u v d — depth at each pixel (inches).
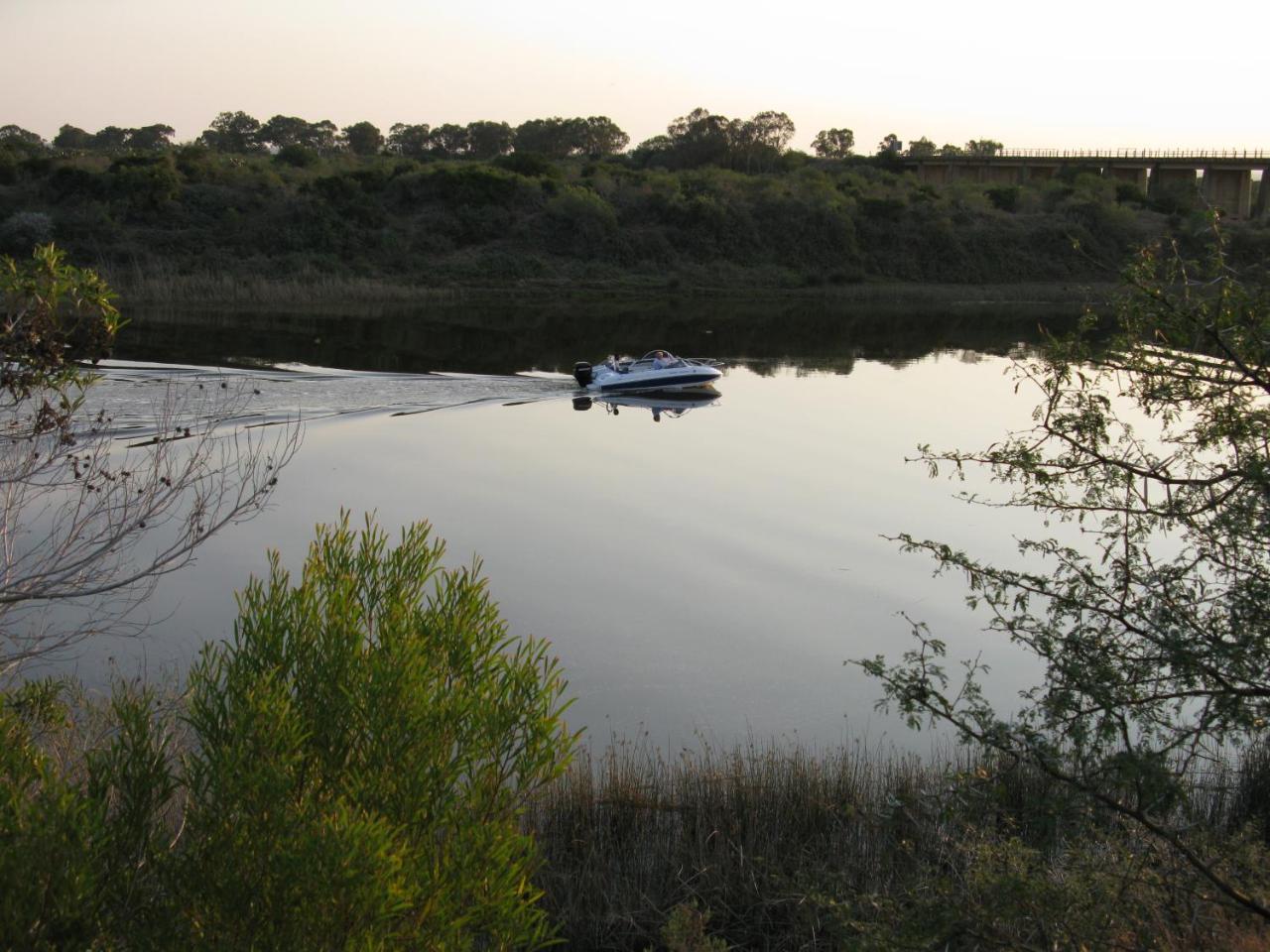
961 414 1011.3
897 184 3425.2
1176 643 172.6
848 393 1131.9
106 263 2079.2
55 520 327.0
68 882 141.9
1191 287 188.4
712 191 2866.6
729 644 464.4
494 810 176.9
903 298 2501.2
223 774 156.3
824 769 348.2
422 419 928.9
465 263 2428.6
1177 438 196.9
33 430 266.8
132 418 770.8
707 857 315.3
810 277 2623.0
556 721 181.5
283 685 176.4
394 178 2699.3
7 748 160.2
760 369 1310.3
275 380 1034.1
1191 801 192.9
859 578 551.5
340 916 146.3
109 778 161.2
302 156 3112.7
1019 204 3105.3
